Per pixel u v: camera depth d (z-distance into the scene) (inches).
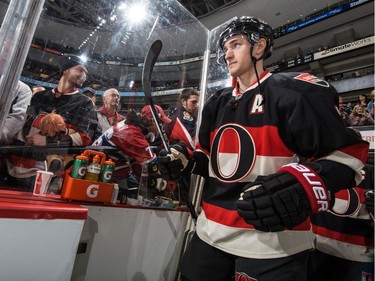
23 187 47.8
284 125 24.9
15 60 32.0
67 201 38.2
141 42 68.6
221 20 267.7
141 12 65.5
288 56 313.9
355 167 21.0
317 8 262.5
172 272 53.3
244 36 29.0
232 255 26.2
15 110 48.1
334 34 278.1
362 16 251.8
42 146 50.6
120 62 65.9
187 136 67.1
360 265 55.6
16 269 24.0
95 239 41.9
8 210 23.5
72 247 27.6
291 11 266.2
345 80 251.0
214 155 29.8
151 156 60.1
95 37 62.1
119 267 45.2
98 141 57.7
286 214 18.6
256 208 19.4
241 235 24.7
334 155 21.4
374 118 162.7
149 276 49.5
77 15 59.1
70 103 56.1
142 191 55.4
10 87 31.7
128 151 58.6
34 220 25.1
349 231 57.1
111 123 62.2
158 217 50.8
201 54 70.6
